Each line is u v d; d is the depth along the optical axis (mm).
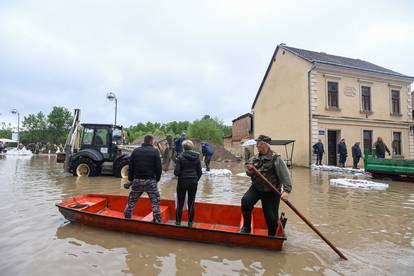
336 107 17828
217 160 26594
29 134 49688
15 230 4316
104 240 4008
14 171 12828
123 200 5453
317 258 3557
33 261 3293
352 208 6227
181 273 3102
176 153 12844
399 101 19938
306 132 17391
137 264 3295
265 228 4789
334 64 17547
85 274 3027
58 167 15203
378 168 11641
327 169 14594
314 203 6719
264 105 22156
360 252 3771
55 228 4461
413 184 10227
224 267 3266
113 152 11555
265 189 3938
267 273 3137
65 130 50062
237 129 32750
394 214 5715
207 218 5043
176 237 4090
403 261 3492
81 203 5184
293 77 18766
